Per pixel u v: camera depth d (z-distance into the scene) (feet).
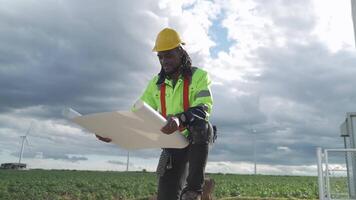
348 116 52.16
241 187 145.79
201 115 8.12
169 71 9.13
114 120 7.39
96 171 344.49
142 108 6.53
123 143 8.71
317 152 33.78
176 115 8.25
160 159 9.66
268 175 324.19
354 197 37.06
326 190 33.17
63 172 299.58
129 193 124.26
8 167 372.58
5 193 114.21
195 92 9.00
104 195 116.37
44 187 139.85
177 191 9.37
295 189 135.85
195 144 8.26
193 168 8.16
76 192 123.75
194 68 9.23
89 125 7.95
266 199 78.79
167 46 8.78
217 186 148.77
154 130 7.39
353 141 51.44
